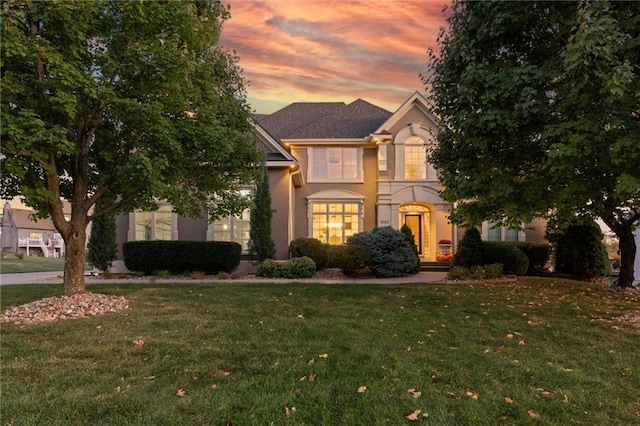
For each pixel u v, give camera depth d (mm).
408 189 17781
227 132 8367
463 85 6629
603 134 5402
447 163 8570
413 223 19109
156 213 15852
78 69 6145
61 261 26312
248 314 6895
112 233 14234
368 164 18359
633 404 3482
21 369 4160
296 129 19625
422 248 18875
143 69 6566
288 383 3855
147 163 6203
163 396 3537
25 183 7133
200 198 9289
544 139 5980
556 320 6613
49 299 7605
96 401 3416
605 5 5137
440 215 17812
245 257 15078
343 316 6840
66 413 3215
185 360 4480
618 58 5527
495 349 5043
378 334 5652
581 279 13461
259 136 15469
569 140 5383
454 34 7703
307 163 18344
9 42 5164
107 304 7445
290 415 3207
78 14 6039
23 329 5703
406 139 17938
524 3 6355
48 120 6516
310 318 6660
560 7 6352
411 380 3955
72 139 7008
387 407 3355
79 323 6082
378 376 4066
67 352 4703
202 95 8328
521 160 7148
